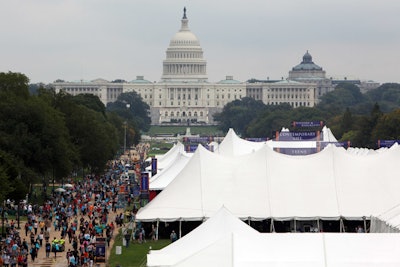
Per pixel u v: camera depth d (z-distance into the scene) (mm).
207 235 167625
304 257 146750
